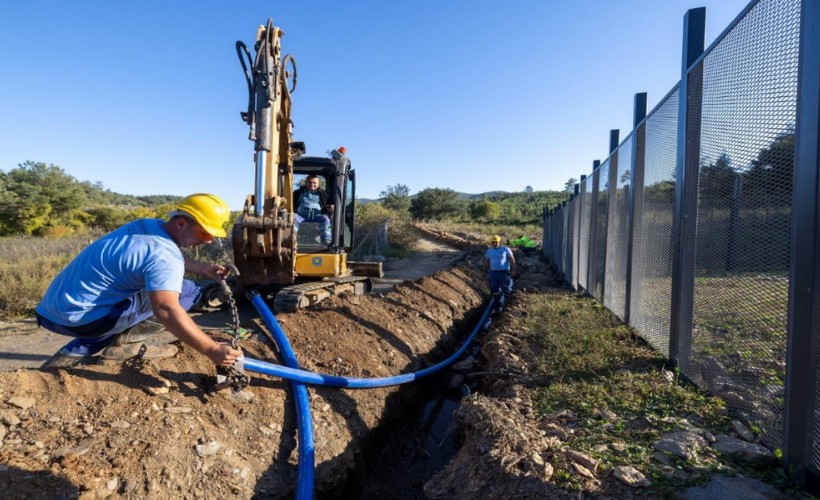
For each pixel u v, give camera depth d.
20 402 2.98
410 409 5.28
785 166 2.89
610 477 2.88
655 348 5.28
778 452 2.97
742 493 2.61
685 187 4.48
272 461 3.51
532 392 4.36
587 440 3.34
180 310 2.96
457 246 27.25
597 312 7.53
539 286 12.19
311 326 5.26
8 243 16.78
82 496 2.59
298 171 8.60
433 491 3.29
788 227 2.88
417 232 33.75
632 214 6.26
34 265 10.38
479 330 8.54
